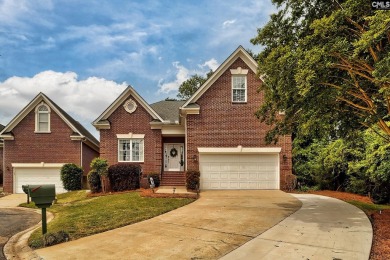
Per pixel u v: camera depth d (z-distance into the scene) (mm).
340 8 9328
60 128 24141
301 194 17375
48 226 10195
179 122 21609
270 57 10211
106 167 19906
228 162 19219
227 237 8297
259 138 19094
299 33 10633
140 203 13953
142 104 21984
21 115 24031
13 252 7781
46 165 23859
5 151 23922
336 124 12461
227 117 19219
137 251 7277
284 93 9844
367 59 9266
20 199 20250
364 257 6516
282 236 8266
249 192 17891
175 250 7301
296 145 21281
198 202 14320
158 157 21734
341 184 19516
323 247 7238
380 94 9312
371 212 11711
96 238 8492
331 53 8109
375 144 14867
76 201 17078
